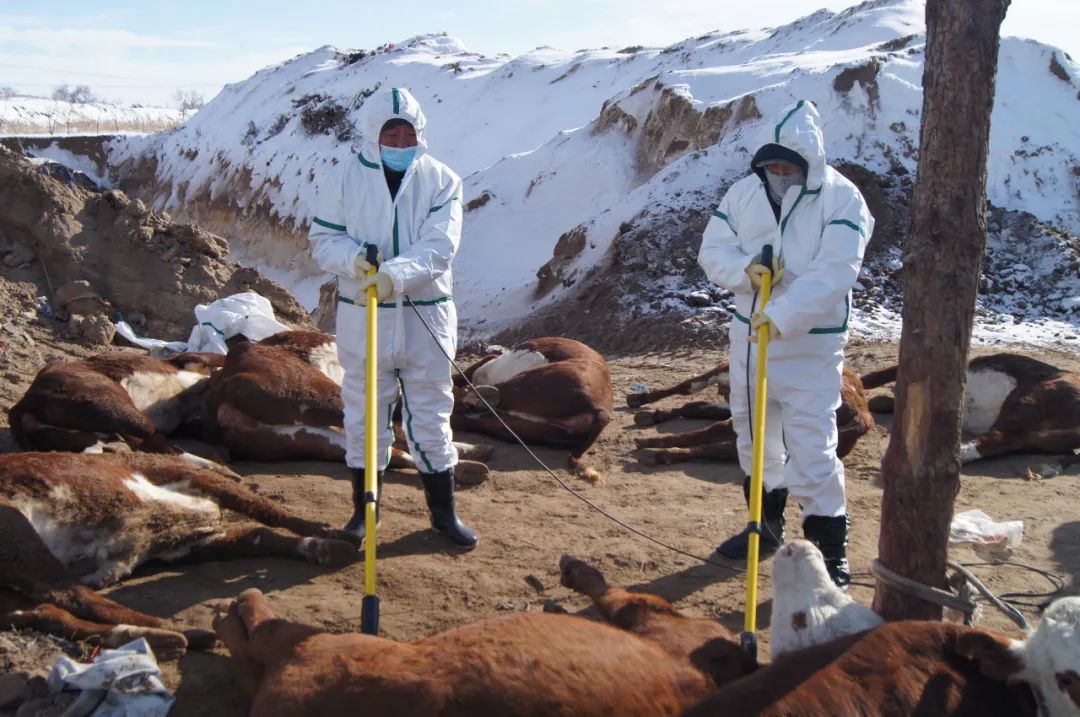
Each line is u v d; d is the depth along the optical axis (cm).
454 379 905
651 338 1352
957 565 457
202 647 453
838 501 539
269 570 543
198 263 1123
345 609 496
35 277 1051
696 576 559
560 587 535
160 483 536
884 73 1902
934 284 416
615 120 2331
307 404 713
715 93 2167
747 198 544
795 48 2888
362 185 550
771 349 532
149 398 738
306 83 4194
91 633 442
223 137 4034
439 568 552
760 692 315
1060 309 1420
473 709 312
